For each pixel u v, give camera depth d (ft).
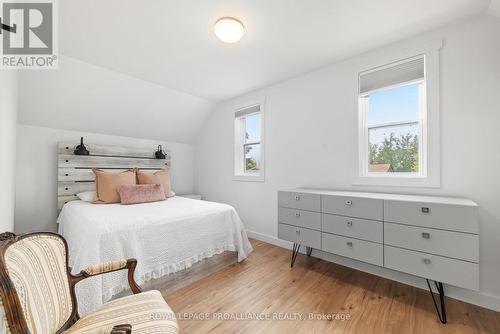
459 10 5.46
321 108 8.57
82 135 10.47
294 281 6.77
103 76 8.86
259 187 10.77
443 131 6.05
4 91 4.67
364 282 6.72
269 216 10.33
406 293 6.11
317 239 7.06
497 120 5.39
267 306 5.56
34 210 9.26
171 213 6.93
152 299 3.63
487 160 5.49
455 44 5.90
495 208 5.39
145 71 8.87
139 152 12.05
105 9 5.39
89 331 2.90
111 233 5.39
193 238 6.95
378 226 5.82
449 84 5.97
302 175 9.14
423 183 6.34
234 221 8.26
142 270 5.75
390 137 7.32
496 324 4.85
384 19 5.80
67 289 3.40
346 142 7.89
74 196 9.85
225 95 11.64
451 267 4.80
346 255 6.40
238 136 12.15
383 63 7.10
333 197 6.68
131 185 9.22
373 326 4.83
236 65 8.36
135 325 3.02
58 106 9.07
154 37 6.59
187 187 14.49
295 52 7.43
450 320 4.99
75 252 5.52
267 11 5.49
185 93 11.29
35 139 9.29
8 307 2.35
